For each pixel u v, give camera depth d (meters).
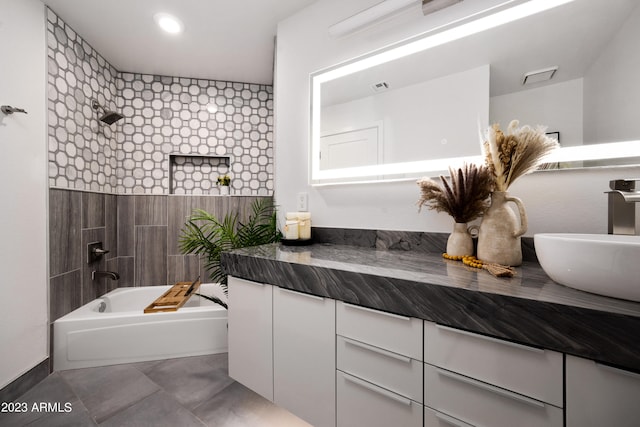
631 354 0.46
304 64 1.58
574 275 0.56
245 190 2.60
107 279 2.09
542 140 0.79
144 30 1.79
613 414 0.48
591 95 0.91
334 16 1.47
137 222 2.29
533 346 0.55
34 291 1.42
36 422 1.12
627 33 0.86
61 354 1.50
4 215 1.27
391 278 0.72
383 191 1.32
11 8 1.32
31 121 1.43
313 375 0.89
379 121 1.34
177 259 2.35
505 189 0.87
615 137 0.88
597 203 0.90
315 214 1.55
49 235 1.52
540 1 0.97
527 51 1.01
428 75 1.20
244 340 1.10
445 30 1.12
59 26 1.64
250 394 1.30
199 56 2.12
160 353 1.61
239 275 1.12
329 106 1.49
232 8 1.59
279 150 1.72
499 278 0.71
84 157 1.88
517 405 0.56
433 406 0.66
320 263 0.92
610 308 0.48
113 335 1.56
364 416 0.78
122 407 1.21
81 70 1.86
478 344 0.60
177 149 2.47
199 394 1.30
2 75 1.27
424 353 0.67
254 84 2.62
